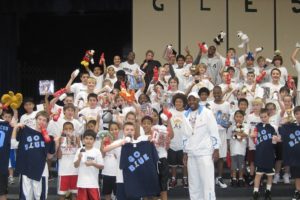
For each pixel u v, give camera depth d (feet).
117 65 46.91
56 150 35.29
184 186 38.99
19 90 59.16
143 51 56.90
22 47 59.62
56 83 60.13
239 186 39.19
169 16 56.75
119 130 36.55
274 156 38.29
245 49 51.85
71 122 36.55
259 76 42.24
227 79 41.27
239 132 38.96
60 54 60.64
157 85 42.52
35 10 57.41
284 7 56.95
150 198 35.29
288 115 38.42
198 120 33.96
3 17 58.65
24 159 34.42
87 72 50.47
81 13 59.93
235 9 56.75
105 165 35.94
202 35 56.70
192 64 46.24
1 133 35.09
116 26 60.23
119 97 39.37
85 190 34.04
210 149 33.91
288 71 56.75
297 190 37.47
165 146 35.27
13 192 39.78
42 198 34.83
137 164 32.78
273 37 56.90
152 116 37.93
